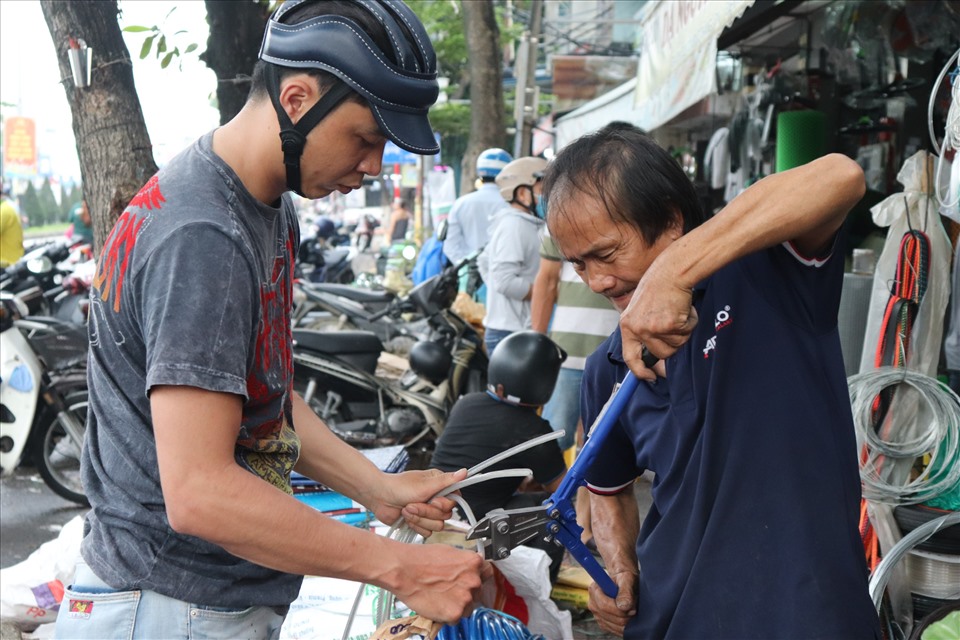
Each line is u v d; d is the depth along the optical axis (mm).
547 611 2527
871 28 5277
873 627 1559
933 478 2666
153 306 1492
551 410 4730
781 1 5457
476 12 9445
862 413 2807
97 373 1638
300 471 1995
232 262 1514
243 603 1694
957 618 2539
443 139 18516
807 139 4895
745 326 1558
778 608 1501
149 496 1622
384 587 1604
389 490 1970
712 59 4816
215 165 1570
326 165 1574
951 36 4754
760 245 1398
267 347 1653
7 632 3160
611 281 1599
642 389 1700
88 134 3885
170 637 1644
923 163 3314
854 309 3818
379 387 5781
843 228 1567
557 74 10781
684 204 1573
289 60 1516
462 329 5930
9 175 29234
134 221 1557
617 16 11297
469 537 1675
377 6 1540
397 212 18328
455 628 2154
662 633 1631
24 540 4750
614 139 1584
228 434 1502
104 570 1654
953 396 2760
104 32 3832
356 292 7121
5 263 7160
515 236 5297
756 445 1535
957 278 3213
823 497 1528
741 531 1532
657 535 1660
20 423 5262
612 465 1948
